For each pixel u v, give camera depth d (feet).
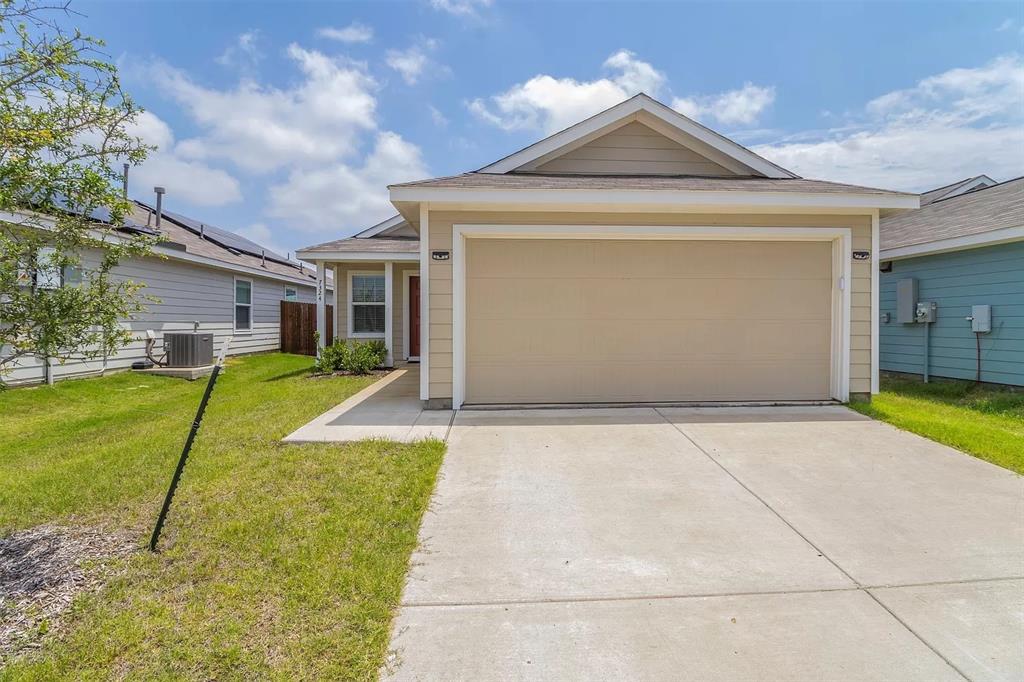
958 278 28.78
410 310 42.80
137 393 27.40
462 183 20.85
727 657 6.81
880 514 11.21
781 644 7.07
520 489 12.62
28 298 8.57
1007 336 26.09
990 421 19.66
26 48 8.20
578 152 26.55
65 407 23.45
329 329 56.03
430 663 6.66
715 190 20.15
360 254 38.45
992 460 14.71
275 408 21.93
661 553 9.55
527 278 21.90
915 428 17.92
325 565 8.86
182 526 10.25
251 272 48.32
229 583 8.31
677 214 21.48
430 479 12.85
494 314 21.89
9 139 7.92
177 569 8.71
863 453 15.40
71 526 10.30
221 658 6.61
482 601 8.05
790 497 12.15
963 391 25.82
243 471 13.23
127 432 18.04
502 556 9.43
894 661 6.74
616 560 9.30
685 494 12.34
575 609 7.86
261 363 43.47
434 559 9.32
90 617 7.45
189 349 34.63
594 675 6.48
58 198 8.75
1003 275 26.27
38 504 11.30
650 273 22.08
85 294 9.12
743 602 8.05
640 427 18.42
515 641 7.11
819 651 6.94
